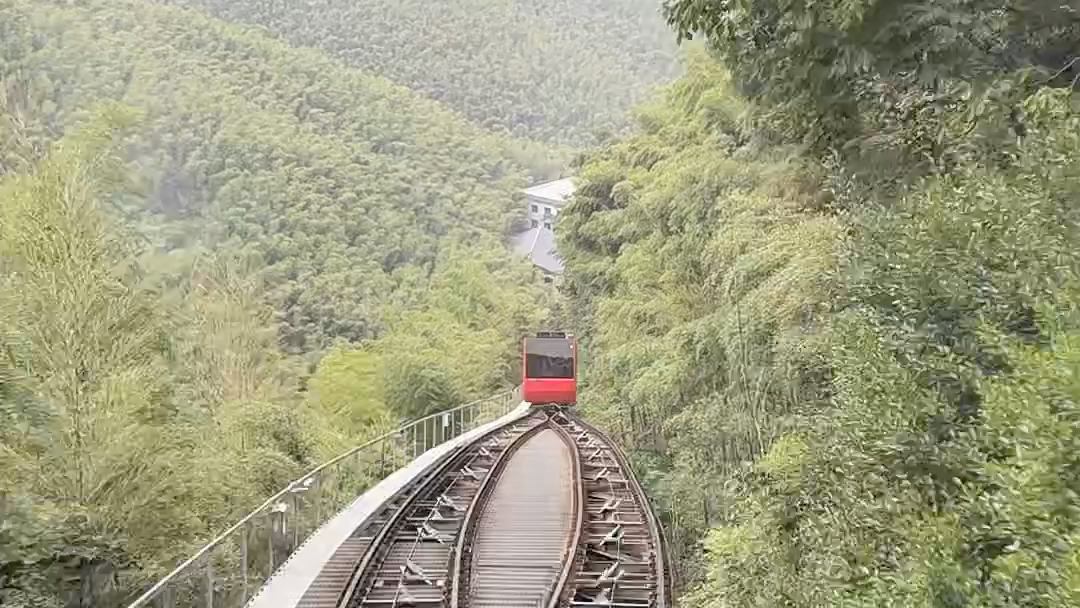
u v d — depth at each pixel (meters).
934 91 7.11
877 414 5.68
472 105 159.00
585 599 11.76
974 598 4.21
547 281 89.25
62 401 13.34
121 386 13.91
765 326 13.17
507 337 61.94
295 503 13.55
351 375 39.56
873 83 7.53
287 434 22.67
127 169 16.09
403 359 41.47
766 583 8.50
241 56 109.75
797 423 10.21
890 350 5.78
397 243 84.88
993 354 5.05
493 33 176.38
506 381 57.88
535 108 166.62
